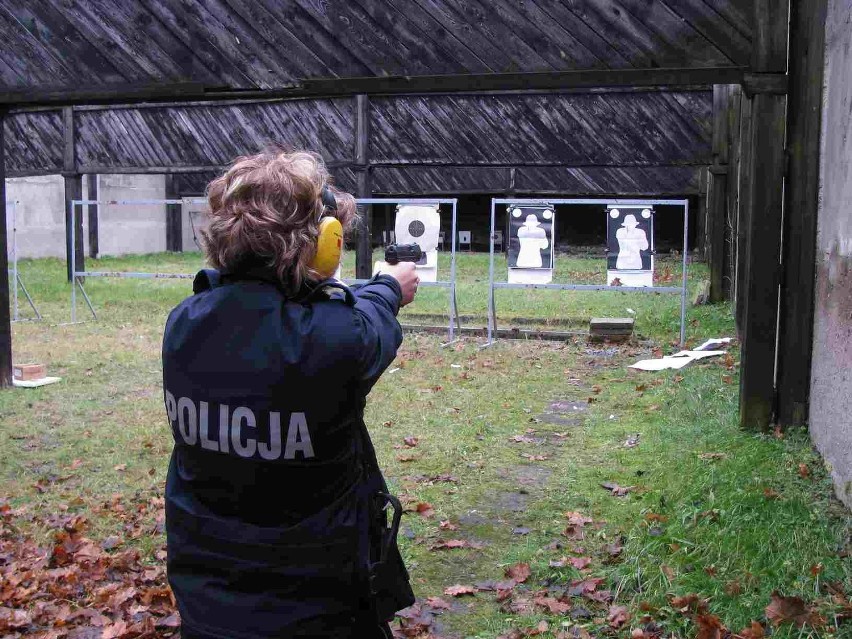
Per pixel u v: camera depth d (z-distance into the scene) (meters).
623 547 4.11
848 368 4.29
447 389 7.90
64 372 8.85
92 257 22.50
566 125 13.41
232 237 1.78
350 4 6.93
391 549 1.88
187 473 1.81
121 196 24.19
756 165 5.64
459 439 6.23
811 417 5.40
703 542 3.94
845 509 4.13
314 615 1.75
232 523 1.75
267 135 14.02
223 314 1.78
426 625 3.53
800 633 3.13
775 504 4.20
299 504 1.75
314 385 1.71
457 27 6.70
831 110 5.13
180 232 25.81
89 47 7.53
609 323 10.17
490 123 13.49
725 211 12.94
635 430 6.33
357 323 1.79
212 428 1.75
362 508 1.83
